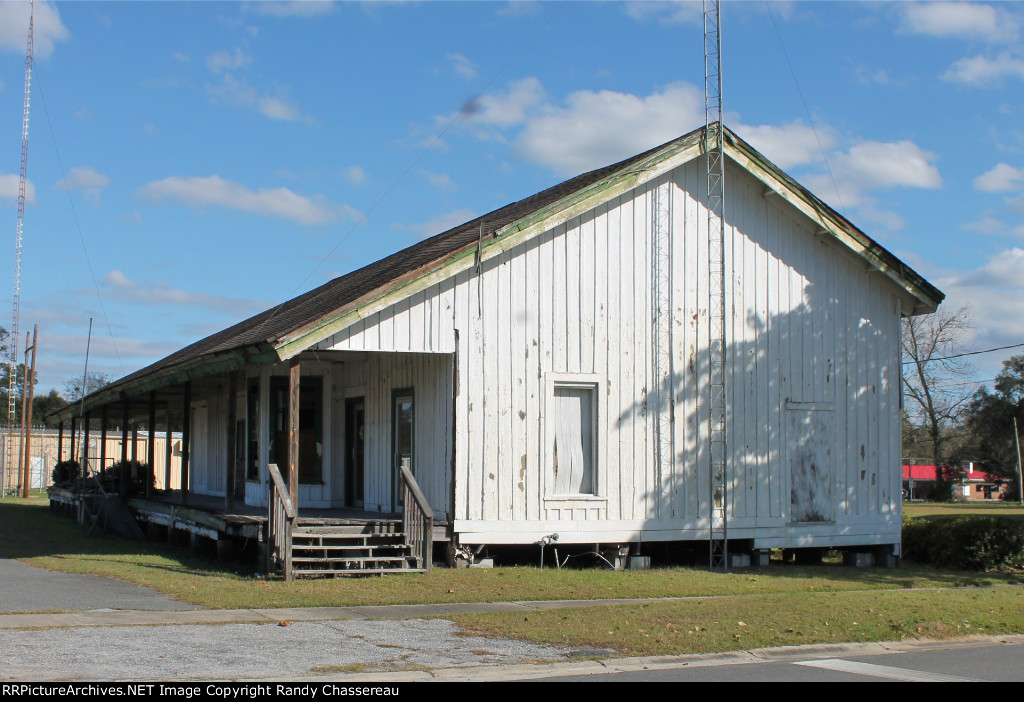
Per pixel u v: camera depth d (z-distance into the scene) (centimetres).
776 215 2041
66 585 1438
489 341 1761
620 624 1161
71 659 891
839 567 2019
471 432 1739
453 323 1731
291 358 1631
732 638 1089
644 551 1945
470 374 1742
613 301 1870
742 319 1989
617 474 1853
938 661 1016
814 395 2045
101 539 2389
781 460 2003
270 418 2141
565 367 1820
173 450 4978
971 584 1742
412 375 1911
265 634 1059
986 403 8094
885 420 2122
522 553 1850
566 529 1802
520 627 1138
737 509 1952
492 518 1745
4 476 5150
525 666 942
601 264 1866
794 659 1018
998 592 1540
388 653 979
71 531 2594
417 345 1698
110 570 1631
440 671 908
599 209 1873
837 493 2048
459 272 1738
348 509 2138
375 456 2078
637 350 1886
